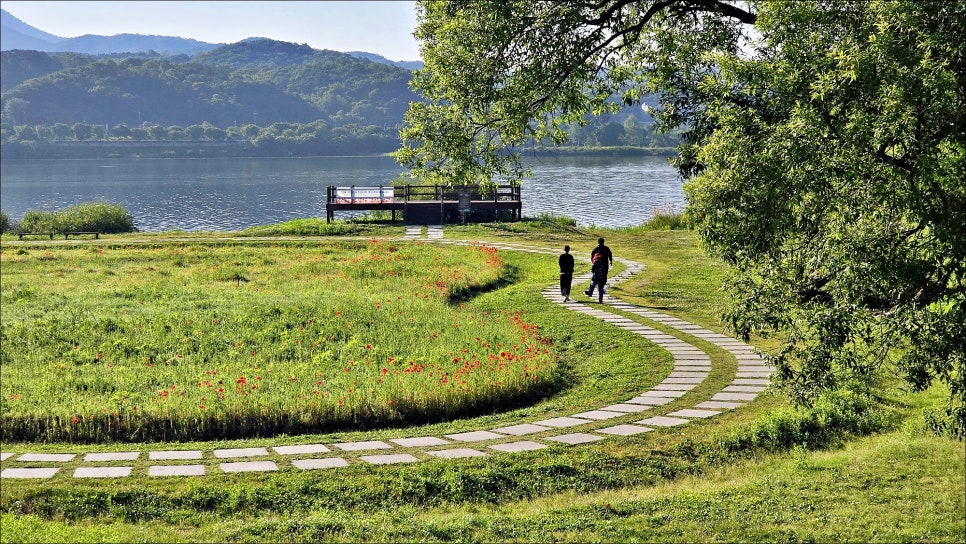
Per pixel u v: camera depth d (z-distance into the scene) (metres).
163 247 37.75
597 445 13.79
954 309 9.52
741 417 15.18
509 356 18.73
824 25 10.07
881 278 9.24
